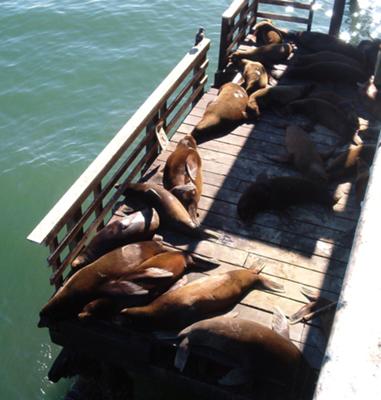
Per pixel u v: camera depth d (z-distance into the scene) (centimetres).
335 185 679
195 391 507
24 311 807
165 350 508
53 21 1544
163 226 604
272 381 461
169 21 1596
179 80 748
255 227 609
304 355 470
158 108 695
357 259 197
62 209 512
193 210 616
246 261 563
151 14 1614
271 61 983
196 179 655
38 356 746
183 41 1515
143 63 1418
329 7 1703
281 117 819
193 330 475
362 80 909
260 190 632
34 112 1240
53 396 698
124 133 621
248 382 461
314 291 530
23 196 1032
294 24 1605
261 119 815
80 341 526
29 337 771
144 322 485
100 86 1331
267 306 512
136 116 652
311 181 648
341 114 787
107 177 1062
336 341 163
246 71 913
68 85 1324
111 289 501
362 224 215
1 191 1039
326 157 723
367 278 187
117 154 596
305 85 869
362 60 992
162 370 509
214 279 510
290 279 543
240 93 834
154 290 505
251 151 742
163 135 728
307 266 559
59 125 1209
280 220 619
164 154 734
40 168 1097
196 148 732
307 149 714
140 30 1543
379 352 159
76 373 644
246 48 1042
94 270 520
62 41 1473
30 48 1438
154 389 639
